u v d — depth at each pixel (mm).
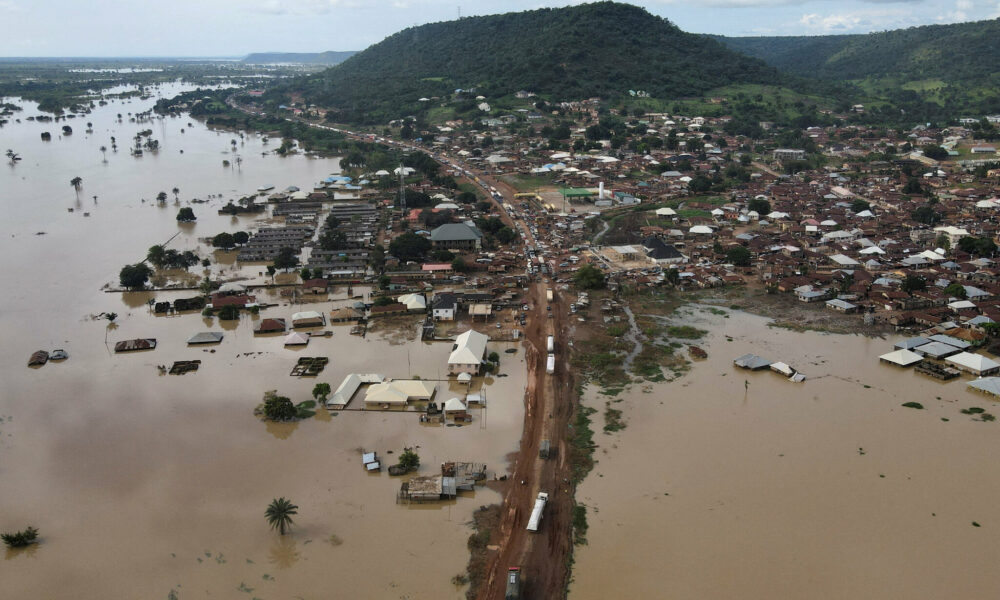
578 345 123125
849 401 100562
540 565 67812
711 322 134625
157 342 123688
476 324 133625
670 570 66875
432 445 89125
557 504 77375
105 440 90000
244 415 96812
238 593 63938
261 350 120188
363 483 81000
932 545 69938
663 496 78312
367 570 66938
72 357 116812
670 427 93500
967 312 133750
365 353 118750
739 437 90688
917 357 112625
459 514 75688
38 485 80312
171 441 89750
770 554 68875
